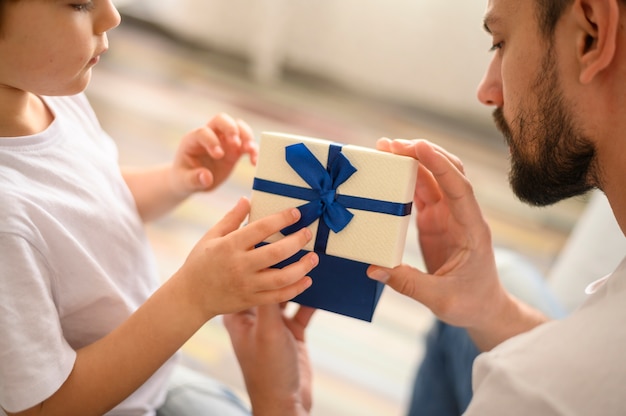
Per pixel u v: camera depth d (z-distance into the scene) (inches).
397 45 108.4
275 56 116.0
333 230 37.6
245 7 115.2
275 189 38.0
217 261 35.7
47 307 35.3
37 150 37.8
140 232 41.8
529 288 48.4
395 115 110.4
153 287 42.2
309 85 117.0
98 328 38.7
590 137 35.7
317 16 111.0
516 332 42.5
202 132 44.7
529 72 36.5
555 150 36.7
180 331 36.3
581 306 34.9
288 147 37.3
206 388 44.6
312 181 37.4
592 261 56.2
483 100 40.1
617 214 36.3
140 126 97.5
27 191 36.2
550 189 38.0
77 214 38.0
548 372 32.4
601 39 33.9
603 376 31.4
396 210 36.9
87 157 40.5
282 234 37.9
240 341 41.9
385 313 74.2
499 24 37.3
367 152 36.9
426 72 108.5
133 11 124.5
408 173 36.7
